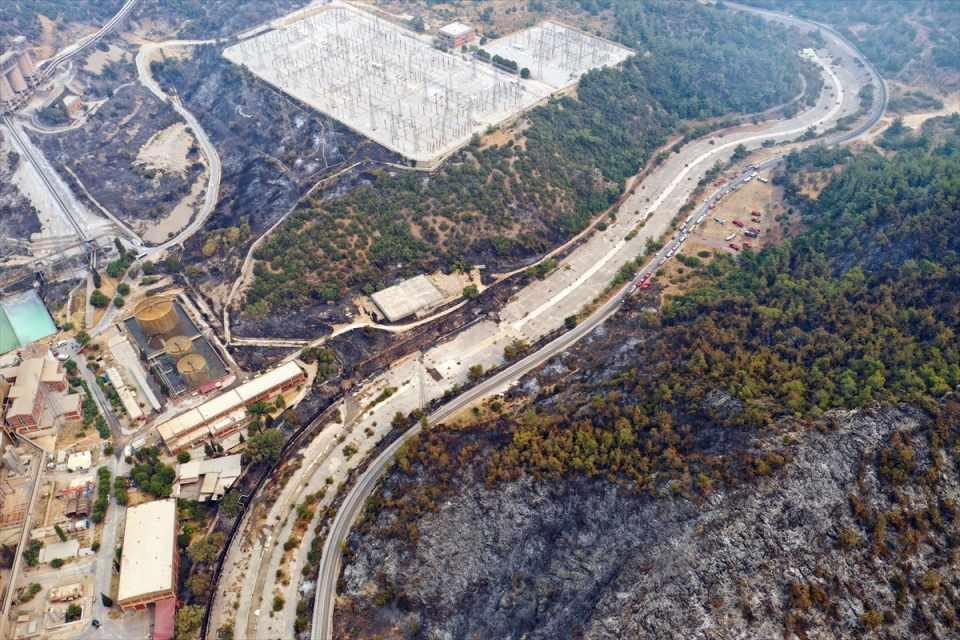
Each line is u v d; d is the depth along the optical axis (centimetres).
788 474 15775
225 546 18888
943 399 16938
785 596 14250
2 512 19200
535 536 17462
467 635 16638
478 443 19825
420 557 17838
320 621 17425
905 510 15112
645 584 15075
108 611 17425
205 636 17100
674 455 17088
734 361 19788
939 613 13862
